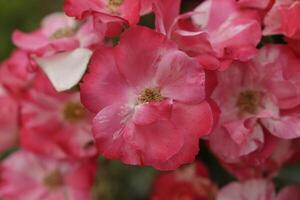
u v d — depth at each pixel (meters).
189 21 0.38
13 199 0.50
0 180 0.51
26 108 0.46
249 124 0.39
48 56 0.39
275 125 0.39
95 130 0.36
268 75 0.38
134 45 0.36
